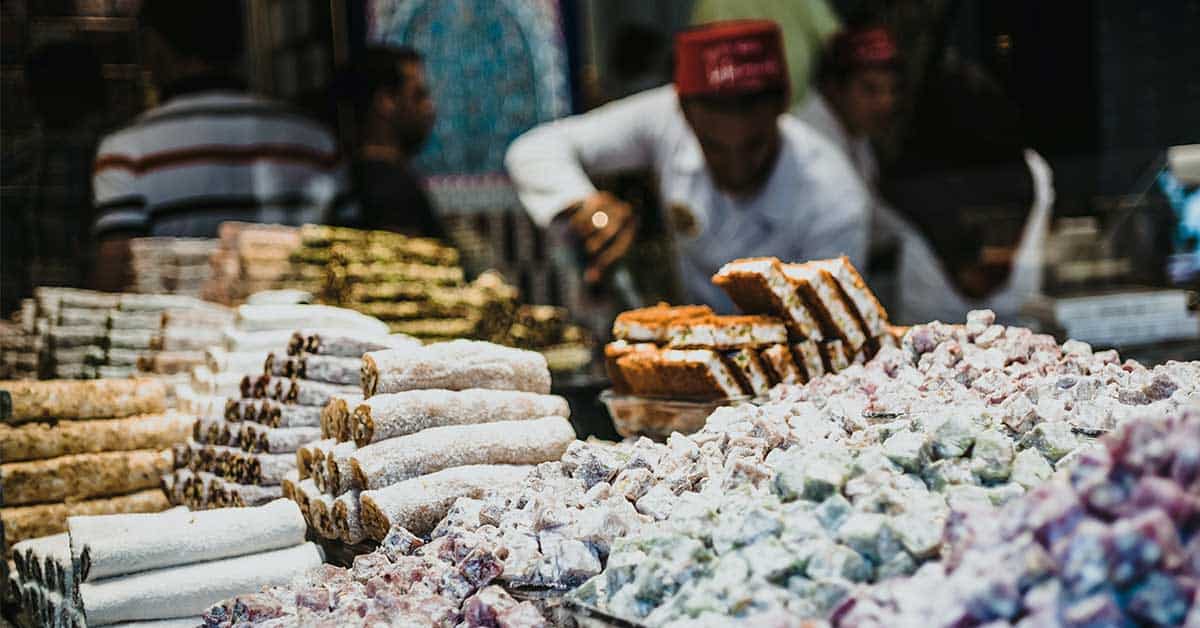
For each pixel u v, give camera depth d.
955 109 4.18
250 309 2.79
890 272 4.38
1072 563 1.20
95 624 1.88
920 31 4.36
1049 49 4.12
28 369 3.39
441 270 3.84
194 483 2.52
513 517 1.84
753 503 1.60
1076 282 3.89
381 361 2.21
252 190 4.41
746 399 2.38
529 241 5.23
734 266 2.48
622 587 1.57
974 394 2.04
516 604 1.63
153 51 4.50
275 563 2.02
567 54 6.34
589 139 4.57
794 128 4.14
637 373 2.53
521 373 2.35
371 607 1.66
